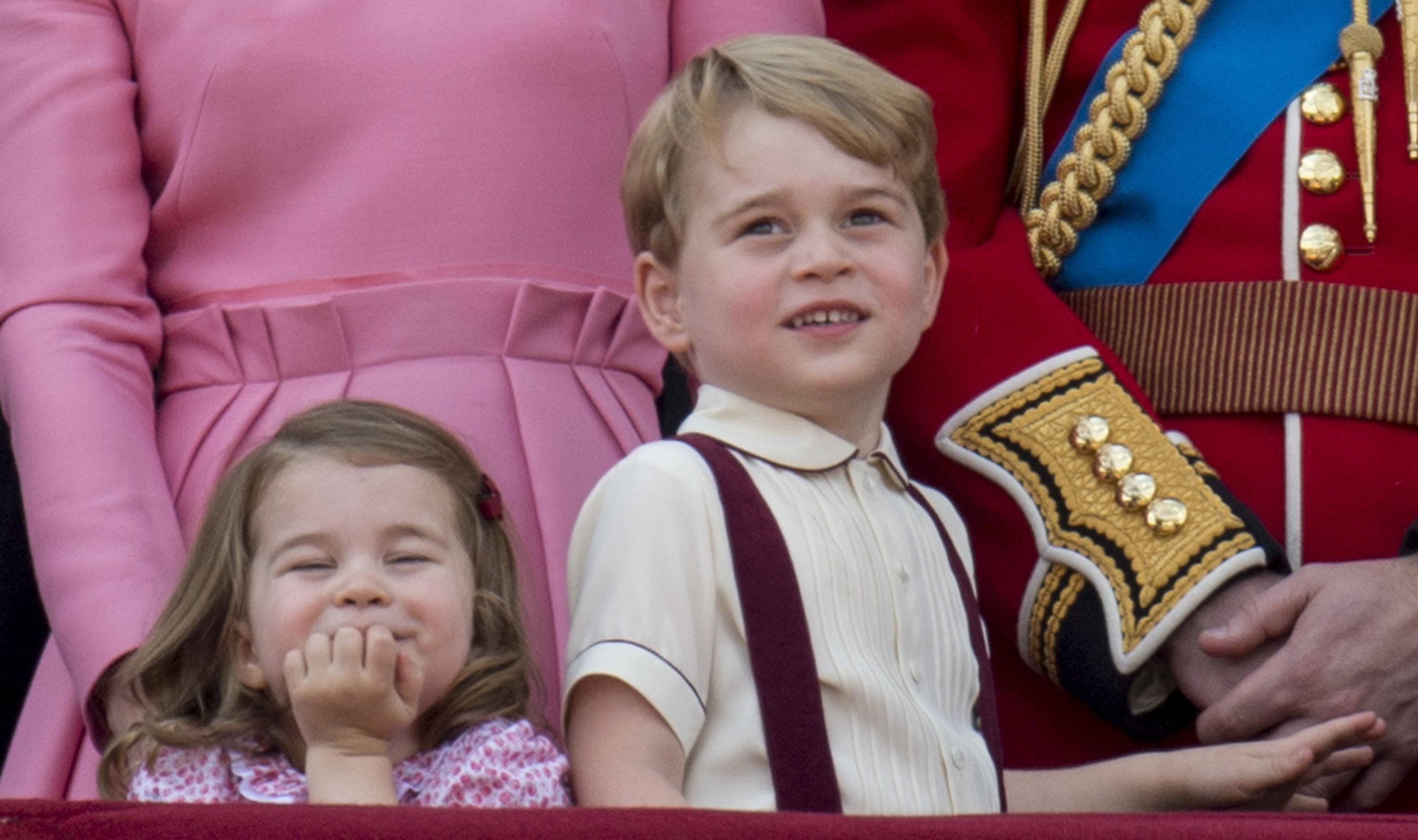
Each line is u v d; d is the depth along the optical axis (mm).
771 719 6230
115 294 7828
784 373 6730
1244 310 8391
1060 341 8383
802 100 6891
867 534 6719
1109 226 8820
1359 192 8383
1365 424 8195
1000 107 9109
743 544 6422
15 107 8156
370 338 7762
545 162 7996
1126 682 7770
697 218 6930
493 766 6297
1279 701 7398
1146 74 8719
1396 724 7461
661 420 10328
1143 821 4699
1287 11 8727
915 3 9250
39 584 7367
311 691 6023
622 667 6199
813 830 4539
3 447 9906
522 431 7625
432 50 7996
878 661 6516
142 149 8211
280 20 8023
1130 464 7953
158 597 7113
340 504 6465
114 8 8328
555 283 7949
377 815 4477
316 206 7918
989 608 8266
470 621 6566
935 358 8484
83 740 7453
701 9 8797
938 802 6414
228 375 7816
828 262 6695
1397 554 8055
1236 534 7758
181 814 4469
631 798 6035
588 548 6750
